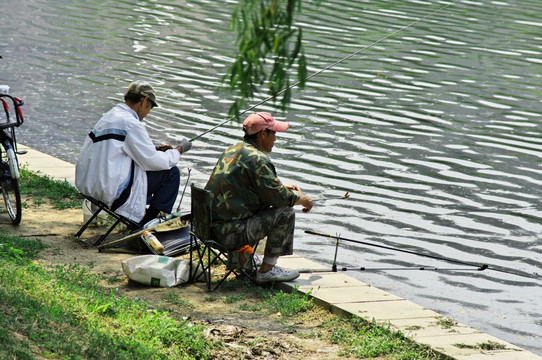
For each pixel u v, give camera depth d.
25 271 14.23
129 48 47.91
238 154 16.05
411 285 18.67
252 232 15.99
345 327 14.34
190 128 32.84
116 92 38.28
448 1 67.56
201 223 15.97
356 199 25.27
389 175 27.92
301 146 30.84
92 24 54.81
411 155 30.36
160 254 17.42
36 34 50.94
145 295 15.68
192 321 14.26
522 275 19.67
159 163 18.48
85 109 35.06
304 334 14.00
